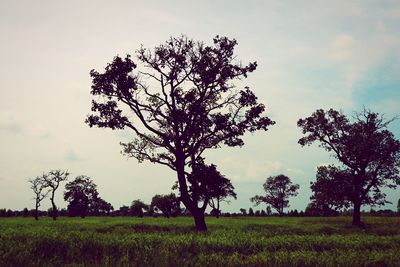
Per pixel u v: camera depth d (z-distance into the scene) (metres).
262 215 146.75
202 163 35.31
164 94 35.00
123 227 39.34
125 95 33.47
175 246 17.98
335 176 52.47
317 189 53.16
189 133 34.53
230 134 35.22
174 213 103.56
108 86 33.56
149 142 37.31
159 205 103.06
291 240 20.84
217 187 35.34
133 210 119.25
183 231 33.94
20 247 16.23
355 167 52.09
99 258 15.53
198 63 34.38
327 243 20.36
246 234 26.47
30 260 13.63
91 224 45.38
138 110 34.50
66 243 17.64
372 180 51.44
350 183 51.78
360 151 50.91
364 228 45.53
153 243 19.06
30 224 44.44
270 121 35.59
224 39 34.91
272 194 136.62
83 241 18.00
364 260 14.70
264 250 18.00
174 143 35.31
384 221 60.91
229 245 18.81
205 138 35.22
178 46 34.91
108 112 33.97
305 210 127.19
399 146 50.28
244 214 149.00
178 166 34.97
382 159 50.66
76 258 15.20
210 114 35.56
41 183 85.88
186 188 34.97
